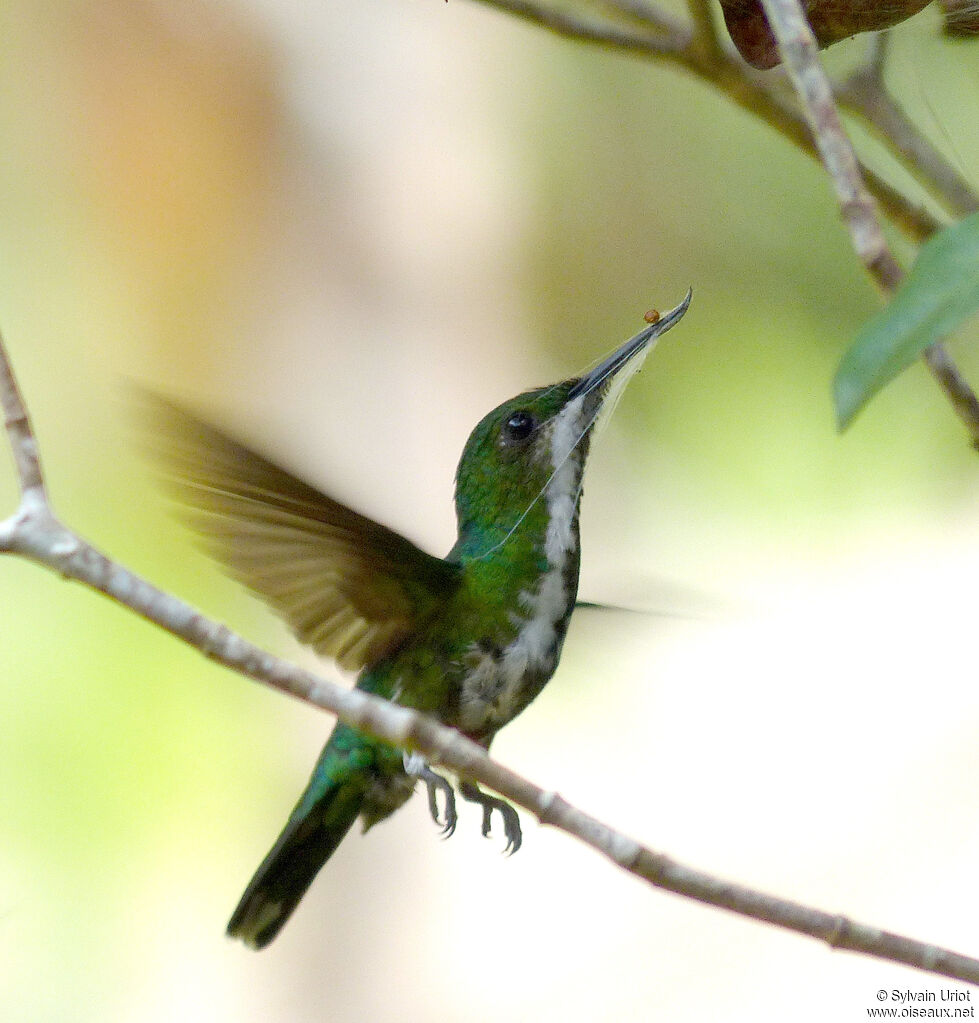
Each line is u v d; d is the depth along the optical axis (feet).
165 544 33.32
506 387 34.94
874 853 33.53
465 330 35.37
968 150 23.17
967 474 31.81
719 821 33.78
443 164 35.99
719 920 33.83
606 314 34.96
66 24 37.14
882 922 32.32
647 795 34.01
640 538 32.50
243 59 36.81
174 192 36.58
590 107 35.24
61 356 35.96
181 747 32.12
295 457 34.35
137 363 35.76
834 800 34.17
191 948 31.96
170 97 36.65
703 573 32.30
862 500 32.32
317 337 35.45
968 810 33.58
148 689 32.14
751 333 32.94
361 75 36.50
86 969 31.32
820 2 16.40
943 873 32.73
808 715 34.32
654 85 34.55
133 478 34.09
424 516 34.04
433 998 33.06
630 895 33.88
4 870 31.27
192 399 34.24
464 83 36.09
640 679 34.47
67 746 31.63
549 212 35.22
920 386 31.81
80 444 34.88
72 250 36.70
